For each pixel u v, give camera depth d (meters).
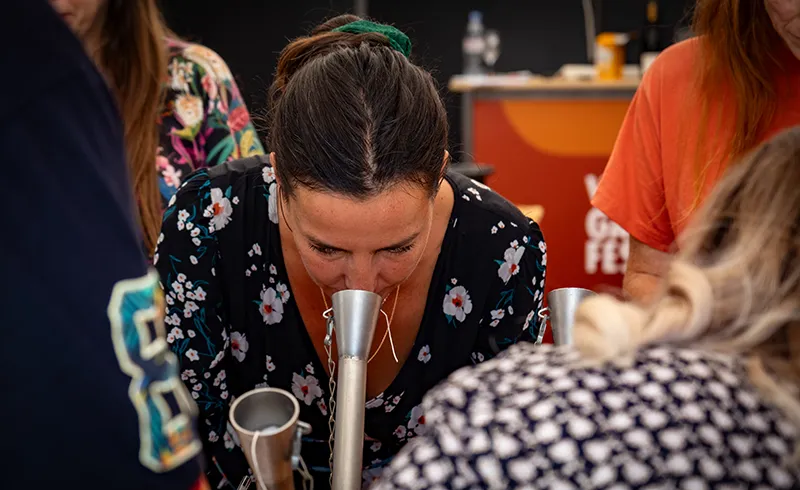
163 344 0.62
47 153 0.57
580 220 3.43
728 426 0.61
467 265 1.20
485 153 3.43
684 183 1.41
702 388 0.63
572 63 4.43
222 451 1.29
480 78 3.53
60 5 1.23
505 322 1.25
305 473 1.11
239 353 1.27
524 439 0.61
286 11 3.87
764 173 0.70
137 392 0.58
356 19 1.16
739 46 1.30
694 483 0.59
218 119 1.65
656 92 1.45
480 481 0.61
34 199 0.56
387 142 0.94
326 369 1.25
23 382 0.55
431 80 1.04
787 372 0.66
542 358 0.70
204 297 1.21
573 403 0.62
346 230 0.96
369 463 1.32
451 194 1.20
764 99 1.31
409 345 1.24
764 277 0.67
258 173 1.19
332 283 1.05
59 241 0.56
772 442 0.62
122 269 0.59
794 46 1.22
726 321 0.68
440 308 1.22
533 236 1.23
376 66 0.99
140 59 1.45
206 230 1.19
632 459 0.59
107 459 0.57
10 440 0.55
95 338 0.57
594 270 3.46
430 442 0.65
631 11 4.26
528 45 4.42
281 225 1.17
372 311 0.93
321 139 0.94
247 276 1.21
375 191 0.94
